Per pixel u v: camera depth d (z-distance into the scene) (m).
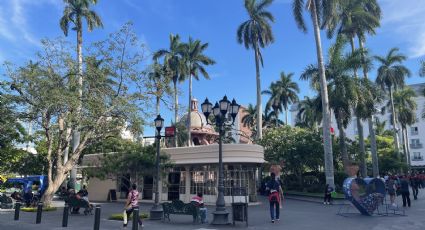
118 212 19.31
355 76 32.69
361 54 32.03
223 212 13.56
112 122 19.14
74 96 17.53
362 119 34.22
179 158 26.81
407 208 18.45
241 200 24.52
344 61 31.58
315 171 35.56
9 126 17.92
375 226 12.42
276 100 59.06
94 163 21.05
